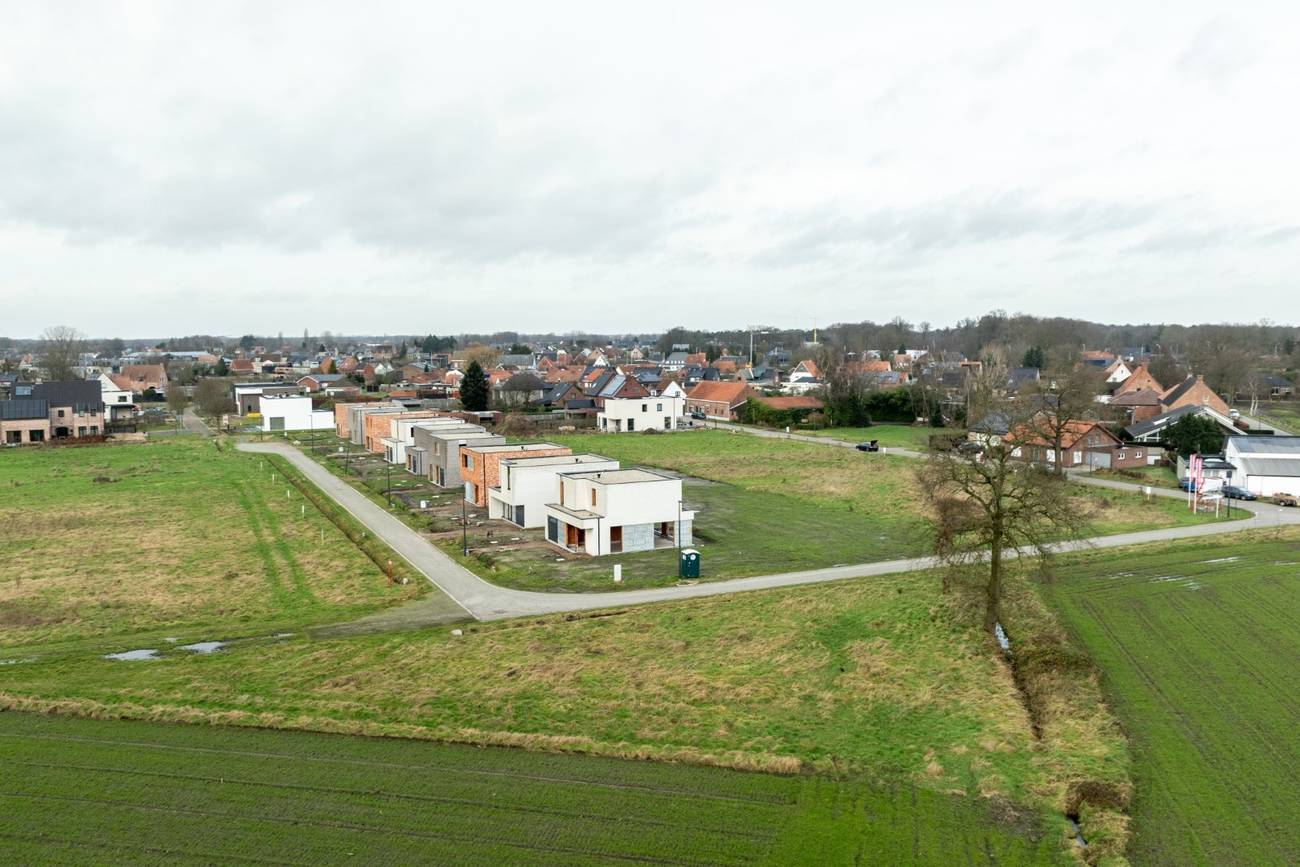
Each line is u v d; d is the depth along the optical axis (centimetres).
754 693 3631
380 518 7088
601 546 5928
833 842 2588
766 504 7775
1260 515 7044
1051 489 4419
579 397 15212
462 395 14738
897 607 4728
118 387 17962
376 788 2883
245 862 2481
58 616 4659
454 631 4347
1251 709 3444
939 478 4778
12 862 2469
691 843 2577
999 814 2748
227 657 4034
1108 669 3859
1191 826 2658
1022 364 19388
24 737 3234
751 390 16600
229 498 7925
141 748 3152
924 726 3344
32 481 8762
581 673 3822
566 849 2547
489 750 3153
